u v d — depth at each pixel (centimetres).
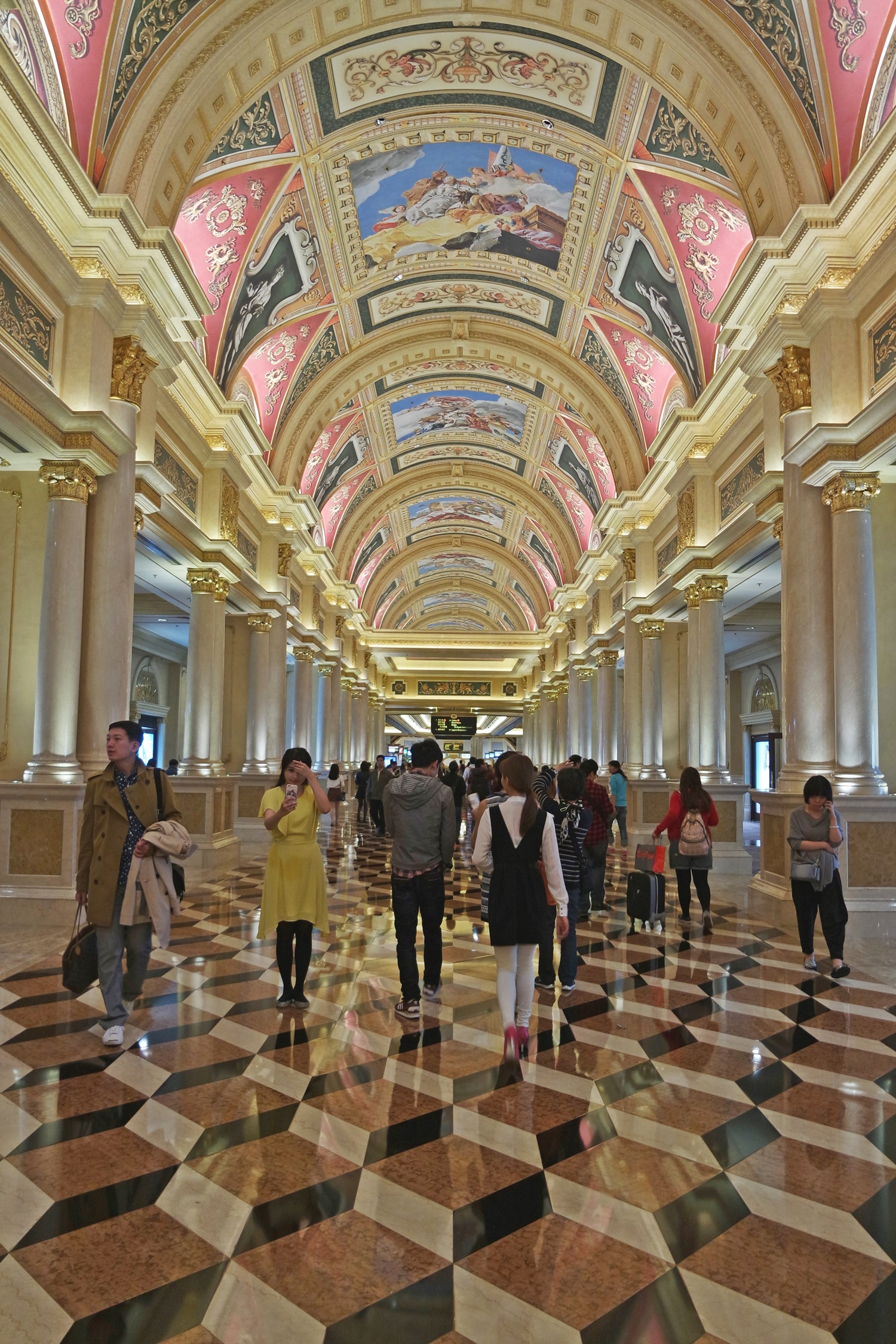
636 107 1101
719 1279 247
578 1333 222
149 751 2178
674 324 1366
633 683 1684
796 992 564
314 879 514
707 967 633
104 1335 218
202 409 1282
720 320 955
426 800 532
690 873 838
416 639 3612
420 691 4088
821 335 844
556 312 1673
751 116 880
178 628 1888
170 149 877
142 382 891
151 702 2148
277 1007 516
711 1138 341
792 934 763
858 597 811
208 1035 461
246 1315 228
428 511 3244
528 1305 234
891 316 768
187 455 1238
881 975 611
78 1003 518
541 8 1005
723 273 1202
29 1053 430
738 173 959
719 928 791
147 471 971
